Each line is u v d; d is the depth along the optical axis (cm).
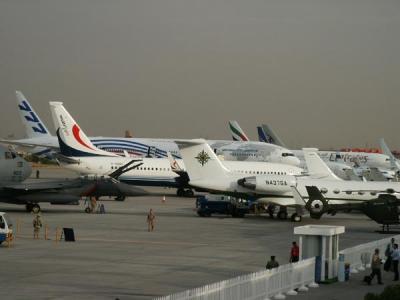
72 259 7638
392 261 7019
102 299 5584
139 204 15925
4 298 5553
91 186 13075
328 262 6731
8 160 12769
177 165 16938
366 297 4600
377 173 18888
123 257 7888
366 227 11906
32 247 8556
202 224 11888
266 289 5681
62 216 12575
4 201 12688
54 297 5619
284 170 15675
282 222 12519
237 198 13162
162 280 6512
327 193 12338
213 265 7488
